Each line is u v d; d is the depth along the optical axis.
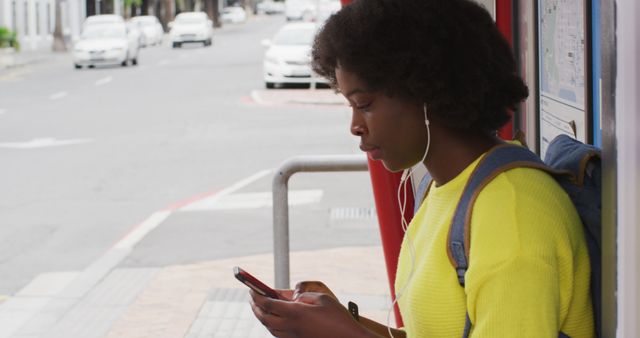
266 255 7.81
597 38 2.28
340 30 1.66
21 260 7.87
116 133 16.61
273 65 25.16
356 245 8.06
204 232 8.73
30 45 49.22
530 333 1.50
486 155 1.65
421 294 1.67
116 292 6.80
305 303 1.70
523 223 1.55
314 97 22.77
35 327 6.05
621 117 1.44
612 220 1.48
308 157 3.86
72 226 9.15
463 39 1.62
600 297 1.63
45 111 20.61
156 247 8.19
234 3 115.94
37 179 11.91
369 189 10.66
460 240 1.61
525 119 3.06
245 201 10.19
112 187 11.24
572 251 1.59
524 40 3.05
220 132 16.56
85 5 60.69
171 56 42.50
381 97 1.65
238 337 5.67
